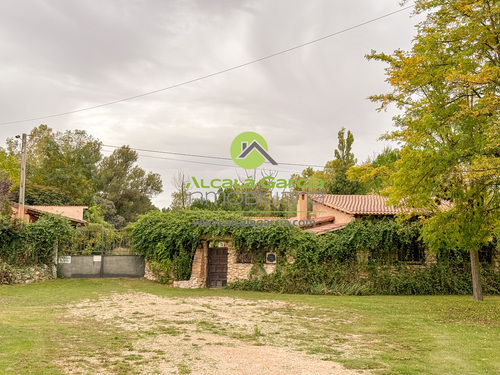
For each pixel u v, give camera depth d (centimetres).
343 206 2764
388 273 2370
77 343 985
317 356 956
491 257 2506
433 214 1931
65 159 5009
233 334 1177
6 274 2248
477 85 1480
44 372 756
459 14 1627
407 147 1603
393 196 1605
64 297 1862
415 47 1692
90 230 2822
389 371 844
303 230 2514
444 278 2375
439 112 1634
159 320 1353
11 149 5725
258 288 2375
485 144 1488
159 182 7256
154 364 848
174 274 2509
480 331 1297
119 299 1842
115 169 6738
